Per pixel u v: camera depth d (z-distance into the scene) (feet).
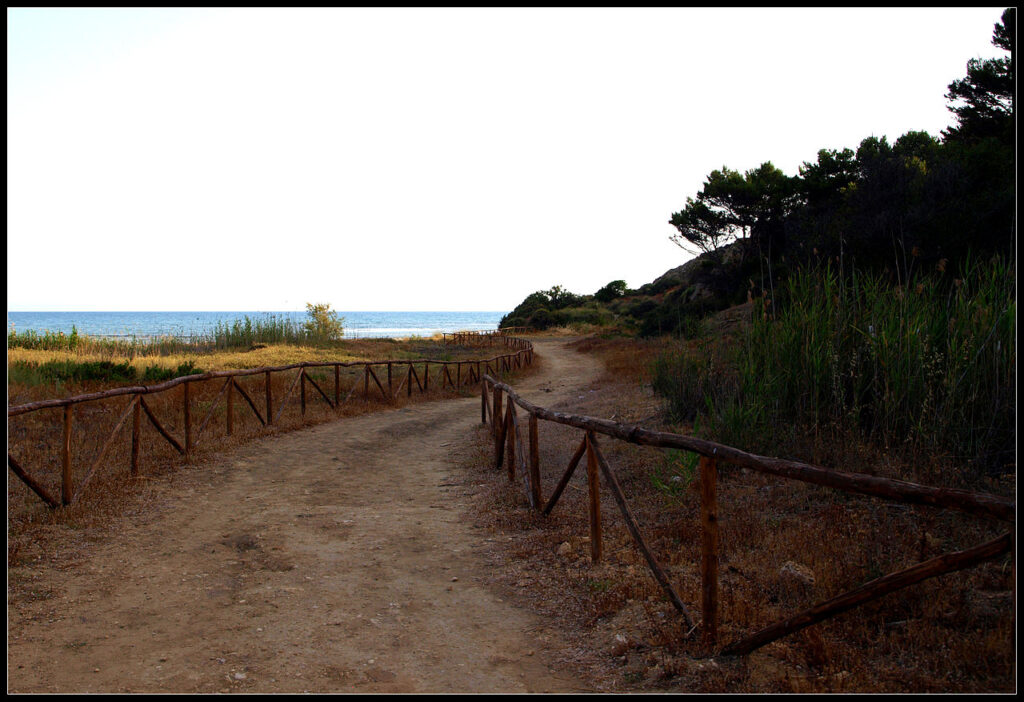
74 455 28.50
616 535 18.70
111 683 11.39
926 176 51.24
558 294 253.24
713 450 11.73
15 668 11.86
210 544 19.54
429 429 44.27
